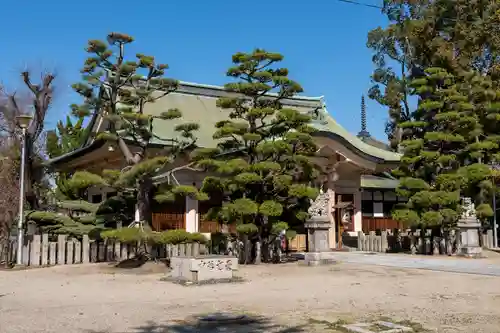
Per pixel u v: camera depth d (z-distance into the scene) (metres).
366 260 22.75
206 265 15.00
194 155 20.27
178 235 17.78
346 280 15.64
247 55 20.53
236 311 10.09
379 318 9.44
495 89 31.50
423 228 26.59
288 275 17.02
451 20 33.03
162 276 16.53
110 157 26.94
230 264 15.46
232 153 22.62
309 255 20.50
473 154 26.95
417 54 34.62
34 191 25.66
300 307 10.65
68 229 22.16
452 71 31.33
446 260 22.78
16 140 27.44
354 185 33.00
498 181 32.50
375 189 34.69
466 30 32.22
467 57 32.28
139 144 19.66
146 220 18.98
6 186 24.66
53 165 29.11
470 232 25.30
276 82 20.30
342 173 32.44
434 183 26.58
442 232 26.22
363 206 34.84
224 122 21.03
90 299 11.80
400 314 9.86
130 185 18.59
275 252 22.30
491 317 9.53
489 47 33.16
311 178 21.89
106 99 19.98
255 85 20.08
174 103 30.48
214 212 20.88
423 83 28.25
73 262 20.56
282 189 20.95
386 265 20.44
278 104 21.53
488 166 28.95
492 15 32.38
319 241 20.91
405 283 14.88
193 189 18.72
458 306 10.84
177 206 27.22
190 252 22.16
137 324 8.80
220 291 13.16
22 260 20.08
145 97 19.44
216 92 32.53
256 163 20.62
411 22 33.81
